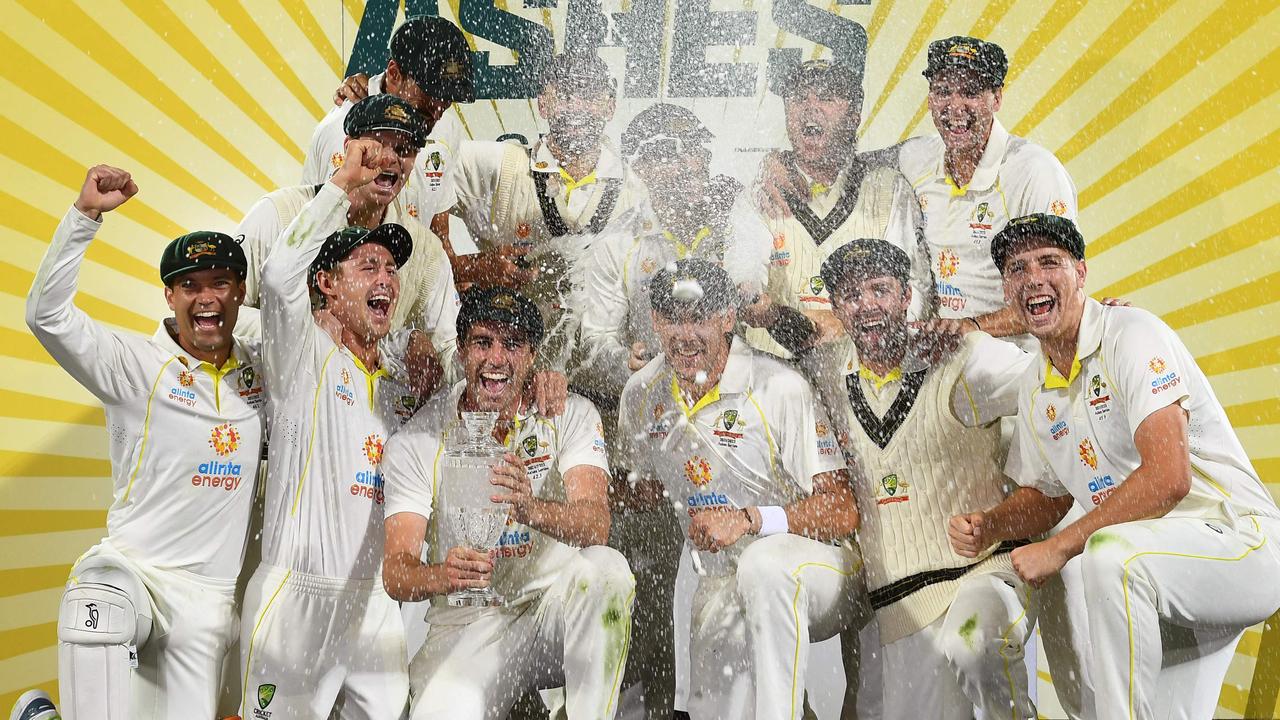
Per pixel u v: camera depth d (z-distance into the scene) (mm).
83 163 4391
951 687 2598
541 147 3420
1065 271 2590
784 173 3354
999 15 4668
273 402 2570
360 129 2762
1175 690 2533
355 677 2549
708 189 3416
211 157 4680
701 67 4805
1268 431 4102
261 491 2740
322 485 2545
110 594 2373
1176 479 2410
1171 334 2578
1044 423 2660
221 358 2586
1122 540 2352
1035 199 3148
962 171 3264
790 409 2787
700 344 2807
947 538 2723
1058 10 4582
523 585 2646
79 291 4320
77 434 4066
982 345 2828
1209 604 2365
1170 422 2445
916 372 2812
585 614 2492
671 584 2990
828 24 4836
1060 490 2691
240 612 2635
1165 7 4418
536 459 2729
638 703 2943
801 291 3271
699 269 2854
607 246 3367
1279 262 4172
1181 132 4371
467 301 2719
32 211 4242
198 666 2490
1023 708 2547
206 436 2523
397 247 2711
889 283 2789
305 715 2492
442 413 2672
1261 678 3324
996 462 2830
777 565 2561
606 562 2547
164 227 4559
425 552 3068
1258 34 4246
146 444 2494
